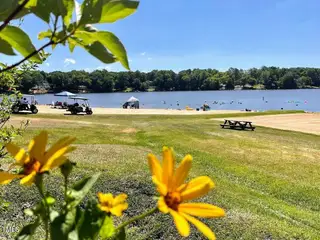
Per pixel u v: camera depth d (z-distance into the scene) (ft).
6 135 10.09
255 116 130.62
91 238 2.36
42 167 2.21
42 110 138.10
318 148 61.77
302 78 566.77
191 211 2.24
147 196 23.81
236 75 559.79
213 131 73.97
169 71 530.27
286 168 43.88
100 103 288.71
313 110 265.75
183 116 124.98
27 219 18.07
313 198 32.60
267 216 24.79
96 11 2.39
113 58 2.66
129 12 2.44
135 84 490.90
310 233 22.22
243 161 46.14
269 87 562.25
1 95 10.56
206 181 2.31
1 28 2.41
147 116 119.03
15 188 21.54
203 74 542.57
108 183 25.99
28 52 2.61
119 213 2.56
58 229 2.24
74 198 2.44
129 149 45.50
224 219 22.00
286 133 82.94
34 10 2.54
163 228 18.42
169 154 2.35
